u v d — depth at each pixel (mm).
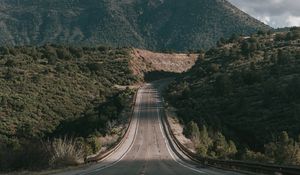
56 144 39938
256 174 28781
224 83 138625
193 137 82875
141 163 47625
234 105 121375
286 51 175625
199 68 188750
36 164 33625
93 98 156125
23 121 114000
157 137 86188
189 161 51906
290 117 104812
